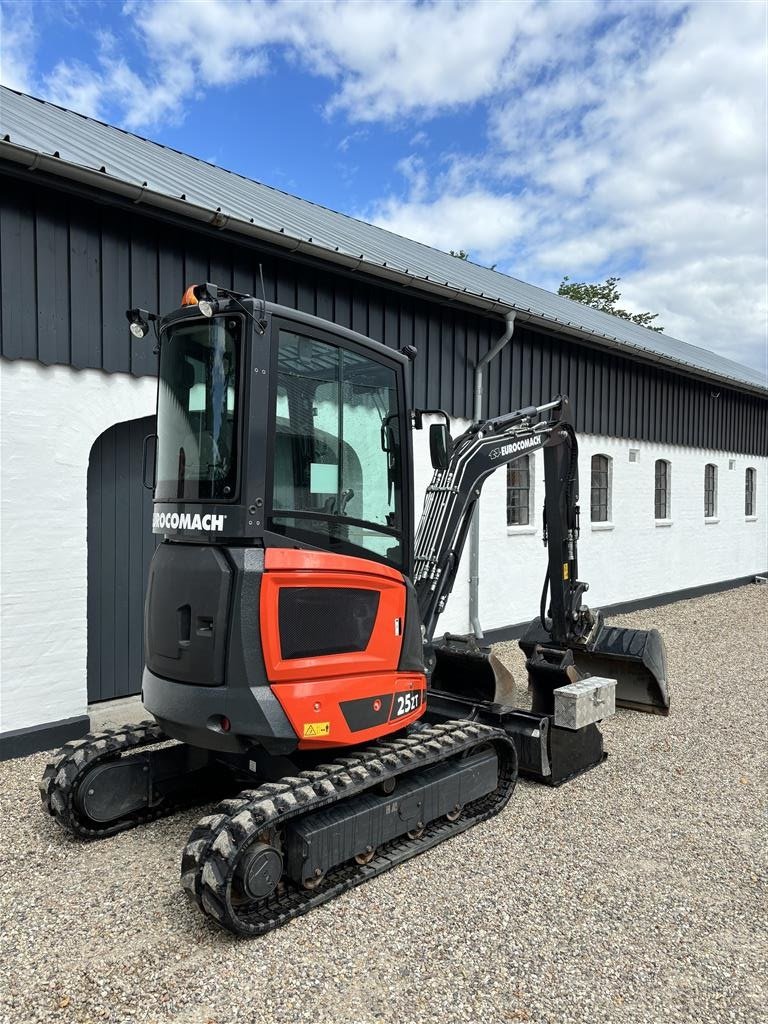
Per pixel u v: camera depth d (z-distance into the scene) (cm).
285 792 329
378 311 803
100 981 285
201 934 318
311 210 1042
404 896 353
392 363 407
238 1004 273
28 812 441
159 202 573
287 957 302
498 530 991
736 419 1620
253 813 312
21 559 550
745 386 1527
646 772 527
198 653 331
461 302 859
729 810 462
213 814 321
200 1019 265
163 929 321
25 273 542
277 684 333
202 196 650
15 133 566
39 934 316
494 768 452
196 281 645
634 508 1290
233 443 329
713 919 338
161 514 368
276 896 339
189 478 349
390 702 392
